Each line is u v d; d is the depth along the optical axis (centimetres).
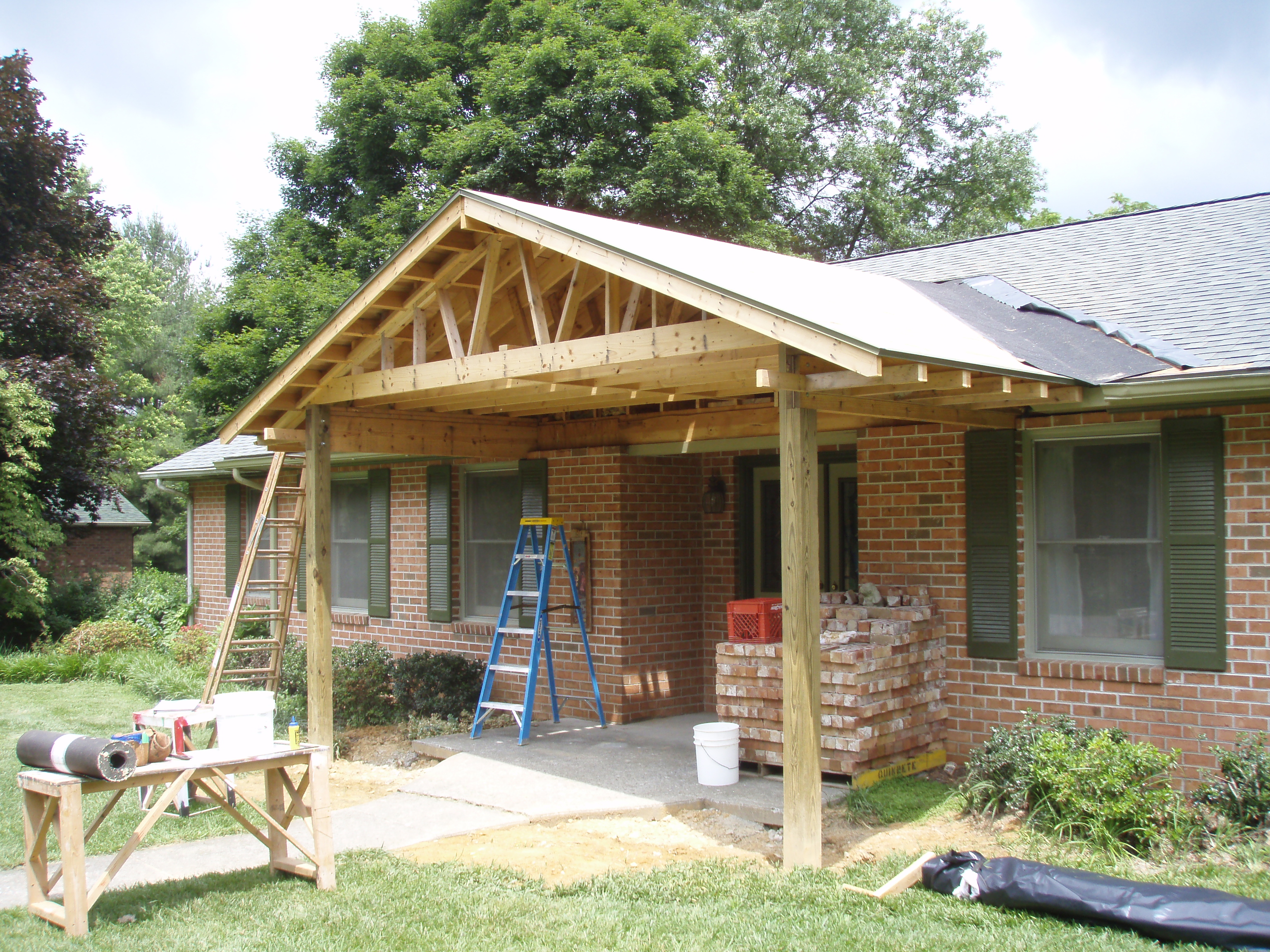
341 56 2350
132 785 479
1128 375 623
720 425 894
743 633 754
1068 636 718
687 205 1919
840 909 483
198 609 1653
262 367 2270
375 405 885
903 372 495
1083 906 457
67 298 1822
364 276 2133
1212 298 724
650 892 518
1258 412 625
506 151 1945
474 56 2241
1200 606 641
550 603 1021
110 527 2752
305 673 1128
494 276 707
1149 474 690
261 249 2527
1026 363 605
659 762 797
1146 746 604
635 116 2005
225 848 612
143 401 3434
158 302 3303
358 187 2369
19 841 621
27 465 1645
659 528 998
